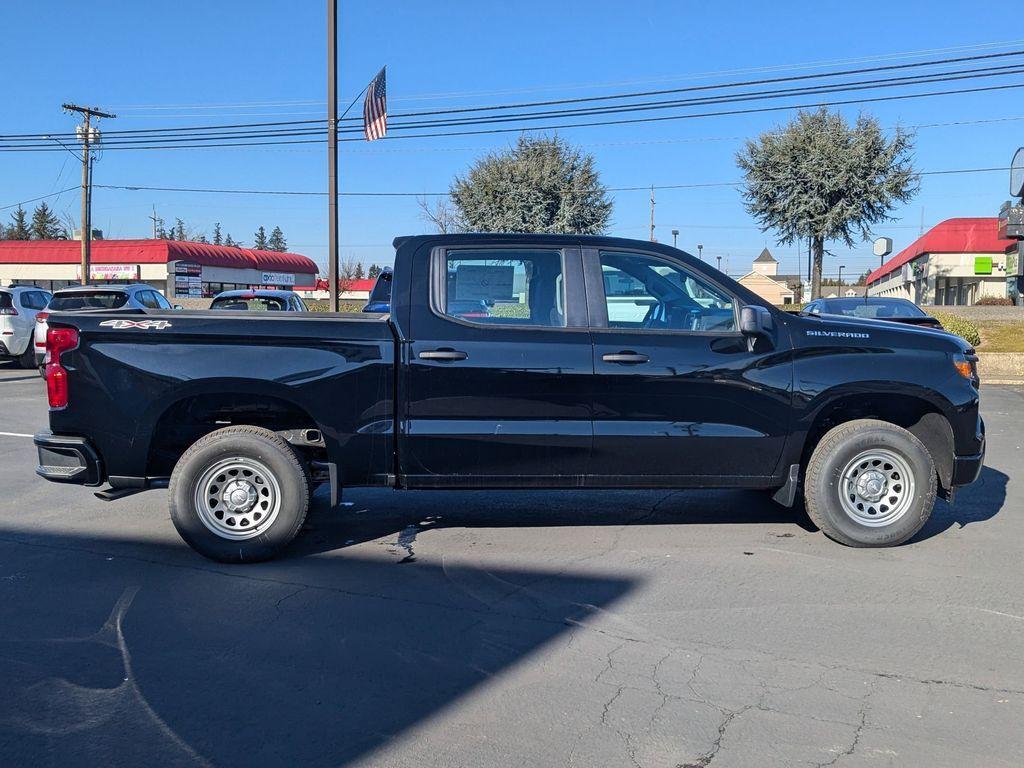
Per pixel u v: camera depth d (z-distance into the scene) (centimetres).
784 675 386
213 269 5509
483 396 531
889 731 338
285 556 559
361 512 669
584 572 525
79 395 526
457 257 548
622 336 542
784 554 561
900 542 571
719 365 543
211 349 525
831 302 1412
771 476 561
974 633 433
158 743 329
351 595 487
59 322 528
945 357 564
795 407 550
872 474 566
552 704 359
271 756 320
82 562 546
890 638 426
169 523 642
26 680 381
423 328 535
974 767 312
